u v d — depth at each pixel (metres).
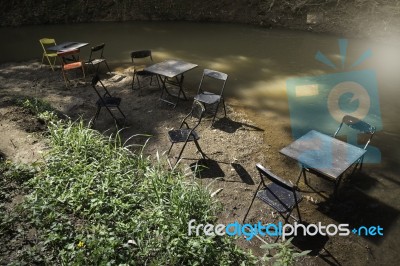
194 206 3.96
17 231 3.47
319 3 11.23
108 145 5.00
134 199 3.97
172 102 7.10
